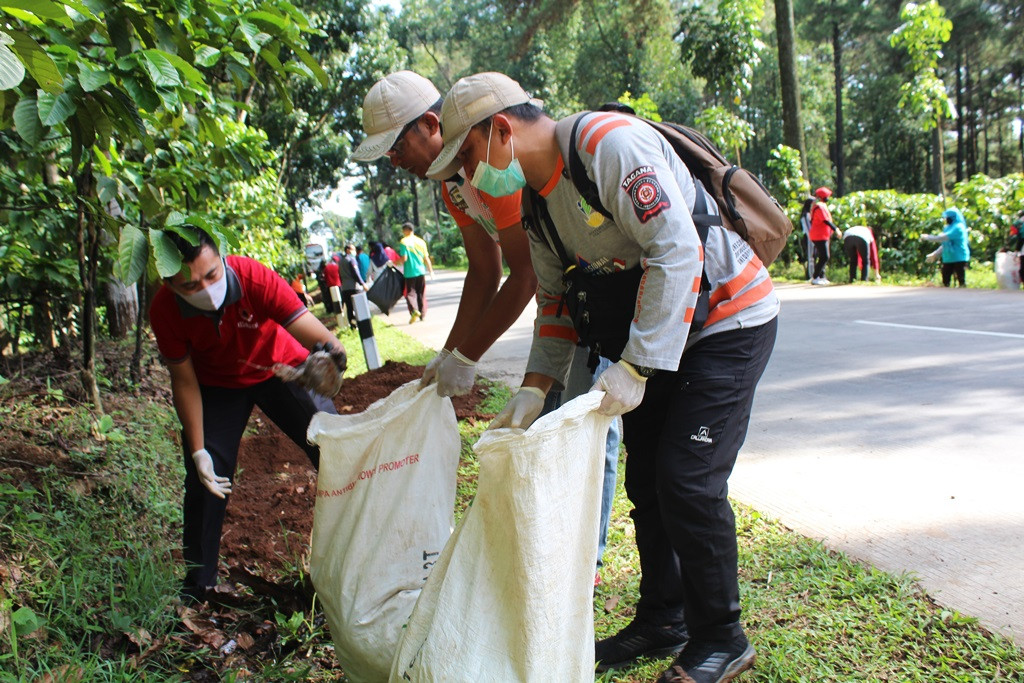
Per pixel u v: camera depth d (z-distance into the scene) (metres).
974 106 50.47
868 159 52.47
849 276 15.66
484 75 2.10
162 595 2.87
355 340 11.64
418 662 1.89
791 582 2.96
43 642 2.46
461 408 6.00
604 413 1.95
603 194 2.03
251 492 4.38
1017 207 15.38
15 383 4.80
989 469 4.12
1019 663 2.35
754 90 50.69
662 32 35.84
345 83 25.09
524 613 1.81
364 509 2.36
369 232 75.56
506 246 2.63
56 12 2.12
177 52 3.13
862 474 4.18
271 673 2.53
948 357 7.01
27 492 2.98
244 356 2.98
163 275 2.48
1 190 4.12
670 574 2.55
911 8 19.38
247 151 4.74
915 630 2.57
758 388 6.38
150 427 5.00
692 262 1.95
